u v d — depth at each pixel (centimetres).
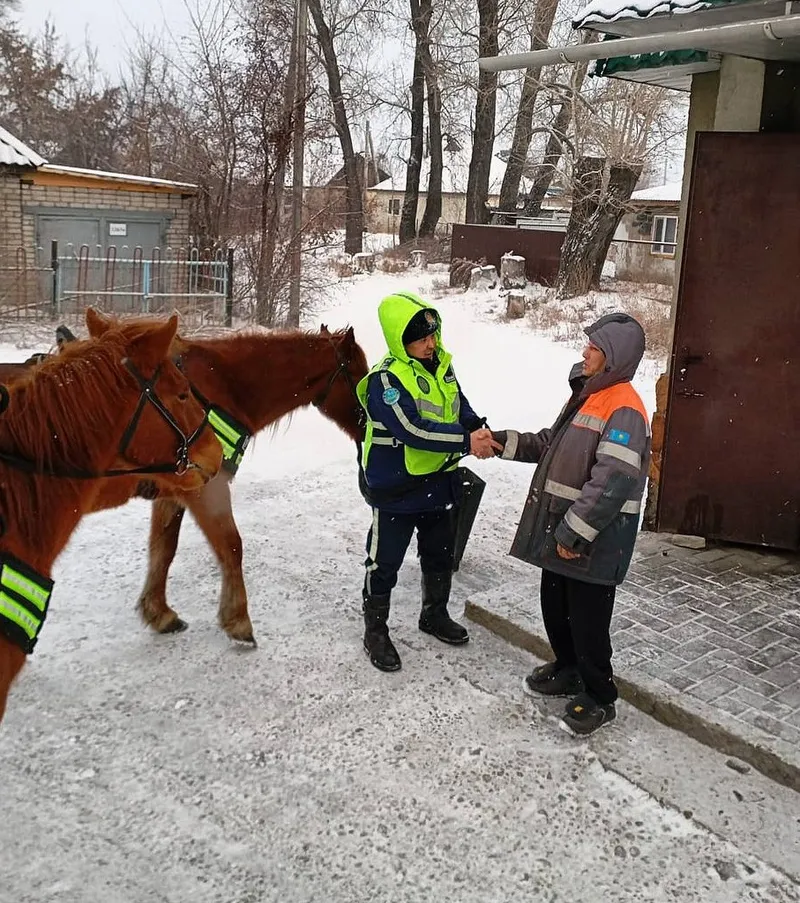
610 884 282
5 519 246
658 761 344
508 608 451
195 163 1694
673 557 524
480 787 328
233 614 422
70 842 295
